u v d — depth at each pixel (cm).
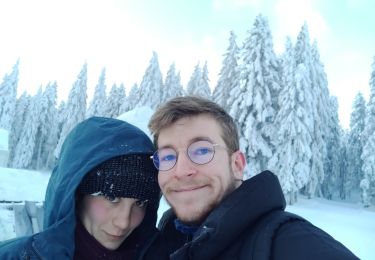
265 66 750
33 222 129
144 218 58
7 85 1488
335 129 1265
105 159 49
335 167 1252
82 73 1406
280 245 36
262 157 744
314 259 33
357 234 438
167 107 51
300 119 759
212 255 41
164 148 50
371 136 993
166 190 49
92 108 1505
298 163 739
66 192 50
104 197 50
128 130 53
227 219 41
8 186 190
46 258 46
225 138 50
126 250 54
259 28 764
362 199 1006
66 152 53
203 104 50
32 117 1425
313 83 900
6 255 49
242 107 720
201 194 47
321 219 592
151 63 1169
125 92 1481
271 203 43
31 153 1394
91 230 52
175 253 43
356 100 1334
